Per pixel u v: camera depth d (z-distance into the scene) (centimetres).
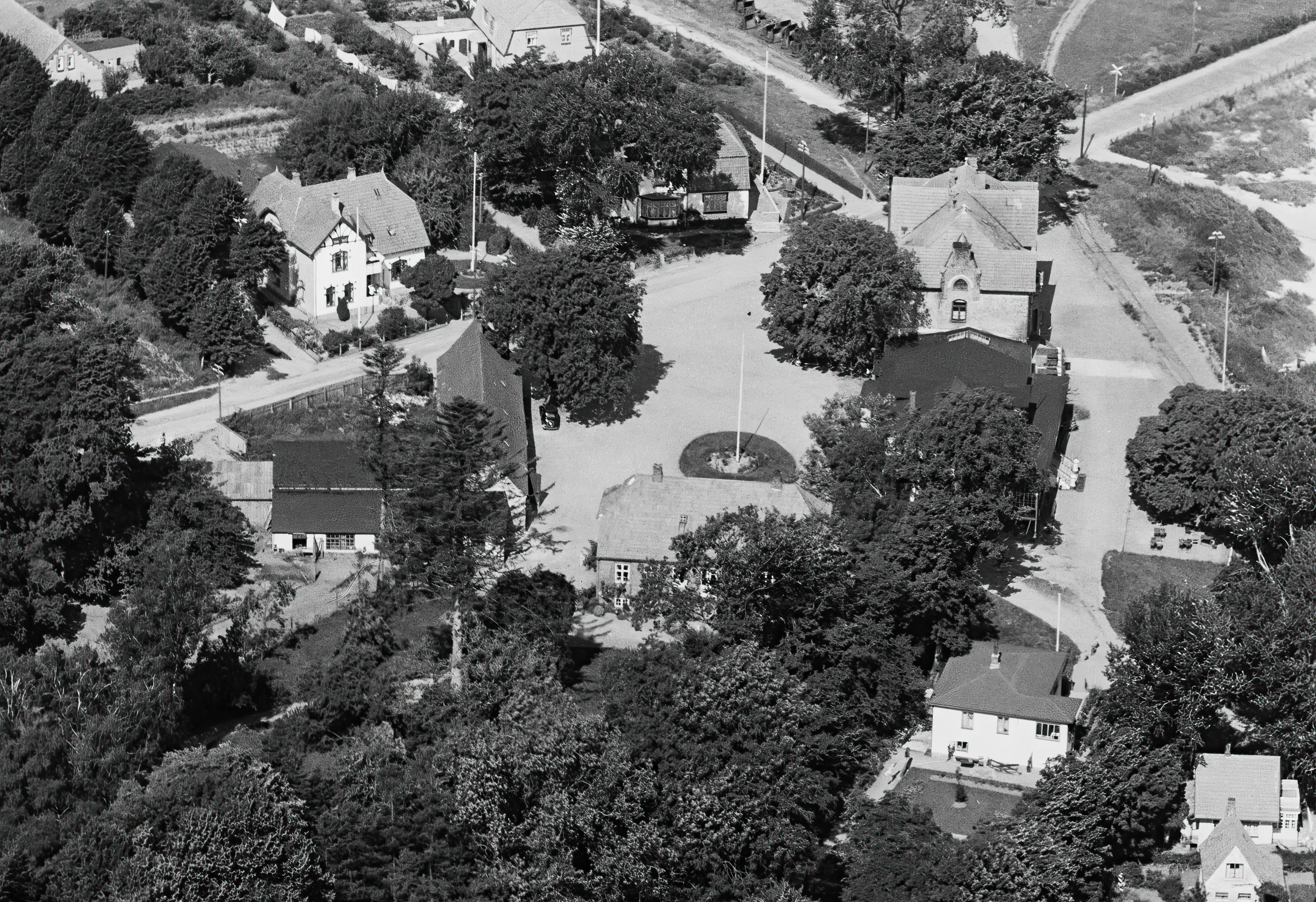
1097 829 13112
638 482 15675
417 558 14388
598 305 17488
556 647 14188
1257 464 15850
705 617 14162
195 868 11225
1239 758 13850
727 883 12238
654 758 12625
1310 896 13200
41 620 14812
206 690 13888
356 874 11875
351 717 13412
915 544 14800
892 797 13175
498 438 15712
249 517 16138
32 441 15225
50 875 11406
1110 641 15575
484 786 12000
